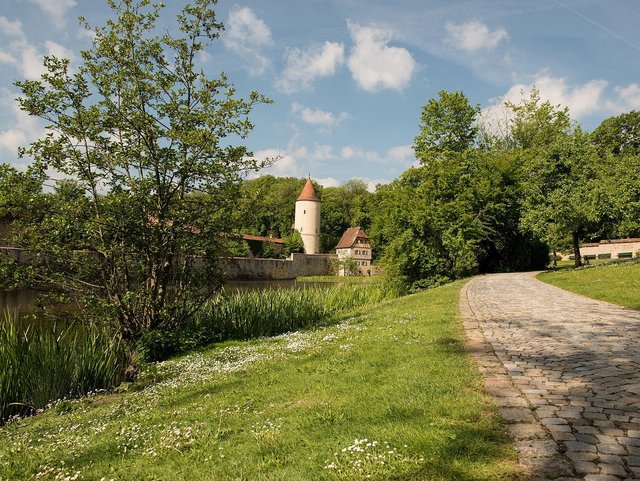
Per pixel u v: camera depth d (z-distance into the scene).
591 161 29.77
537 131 51.12
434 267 35.84
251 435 5.21
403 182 39.69
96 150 14.90
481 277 31.91
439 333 9.88
